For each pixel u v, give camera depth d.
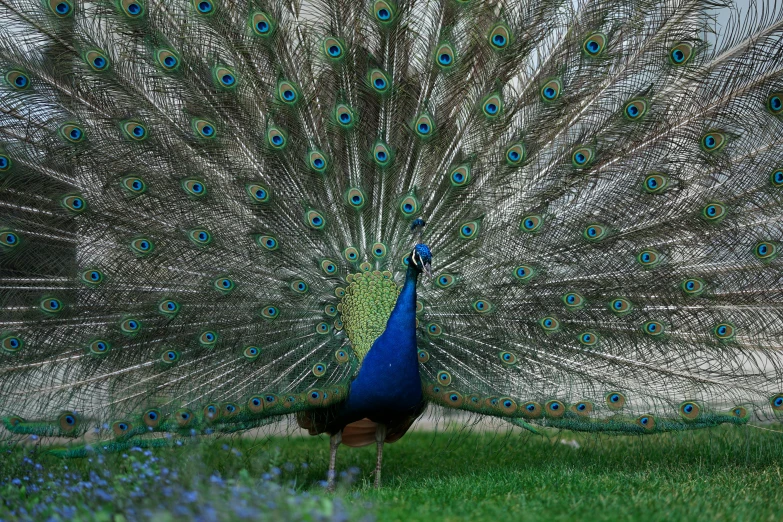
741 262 6.57
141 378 6.43
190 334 6.55
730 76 6.44
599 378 6.71
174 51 6.50
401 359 6.34
